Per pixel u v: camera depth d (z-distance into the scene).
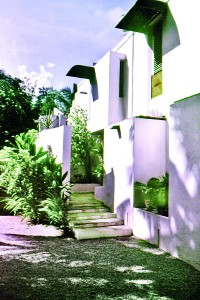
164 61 9.24
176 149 6.17
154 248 6.88
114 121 11.77
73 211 9.38
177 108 6.18
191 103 5.70
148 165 8.51
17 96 18.20
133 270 5.40
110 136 10.15
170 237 6.39
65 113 19.05
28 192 9.49
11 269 5.30
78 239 7.70
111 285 4.70
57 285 4.65
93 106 13.60
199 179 5.38
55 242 7.37
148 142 8.57
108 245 7.16
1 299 4.07
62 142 10.04
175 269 5.44
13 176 9.93
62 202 8.80
